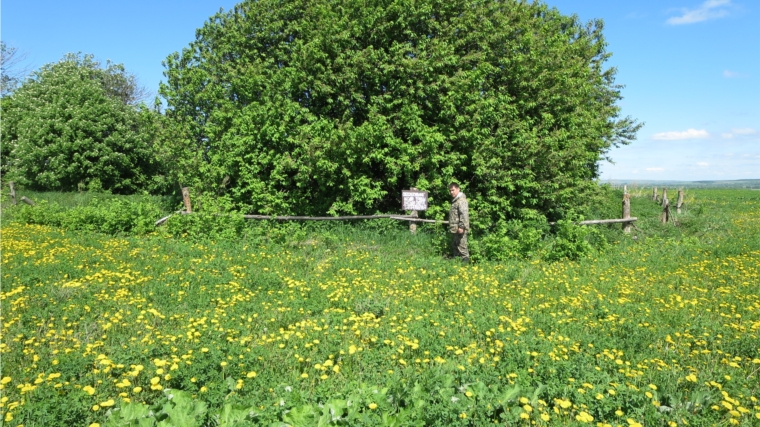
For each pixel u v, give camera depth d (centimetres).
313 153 1463
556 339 653
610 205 2089
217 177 1656
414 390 466
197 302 796
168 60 1842
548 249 1241
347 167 1495
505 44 1555
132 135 2847
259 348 598
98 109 2781
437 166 1473
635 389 490
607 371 568
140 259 1065
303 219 1478
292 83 1535
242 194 1638
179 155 1773
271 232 1307
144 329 682
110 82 3762
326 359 591
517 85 1560
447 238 1237
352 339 651
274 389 493
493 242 1194
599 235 1379
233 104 1691
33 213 1616
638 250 1293
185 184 1845
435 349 606
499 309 797
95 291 829
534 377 532
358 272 1014
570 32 2281
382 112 1514
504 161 1514
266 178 1605
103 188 2823
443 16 1534
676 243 1362
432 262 1106
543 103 1591
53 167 2689
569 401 476
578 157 1596
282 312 757
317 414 429
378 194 1488
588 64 2267
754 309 790
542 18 1875
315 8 1597
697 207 2297
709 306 816
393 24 1473
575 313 786
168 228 1389
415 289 909
